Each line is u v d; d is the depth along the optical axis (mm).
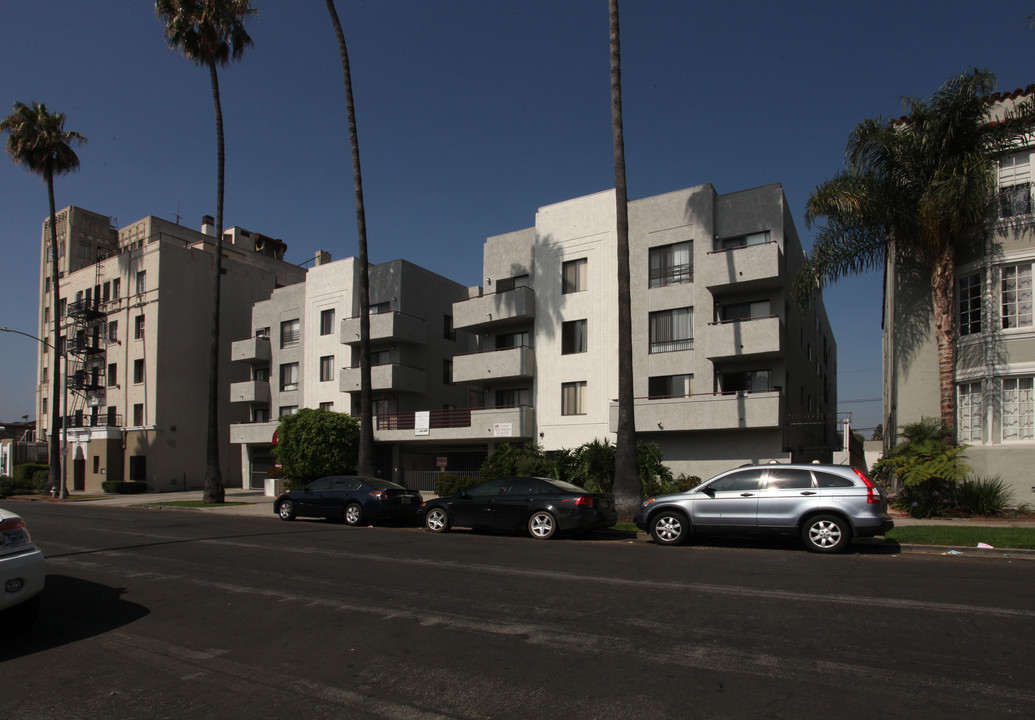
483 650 5891
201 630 6699
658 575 9422
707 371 24250
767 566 10203
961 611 7105
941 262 17328
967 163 15891
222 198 28891
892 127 17469
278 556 11594
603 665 5441
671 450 24844
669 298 25266
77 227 52188
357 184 24375
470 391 32094
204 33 27781
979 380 17219
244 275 46875
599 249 27250
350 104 24578
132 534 15367
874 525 11461
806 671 5219
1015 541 11797
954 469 15859
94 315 45250
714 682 5012
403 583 8977
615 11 18078
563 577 9328
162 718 4512
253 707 4688
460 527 16531
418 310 34938
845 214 17828
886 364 27016
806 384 30141
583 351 27141
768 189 24328
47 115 38375
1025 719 4258
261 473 39406
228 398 44438
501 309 28500
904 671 5188
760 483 12367
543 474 24266
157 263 41938
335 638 6348
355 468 29750
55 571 10203
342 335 33688
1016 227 16906
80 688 5094
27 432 53281
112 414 43938
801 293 19172
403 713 4547
